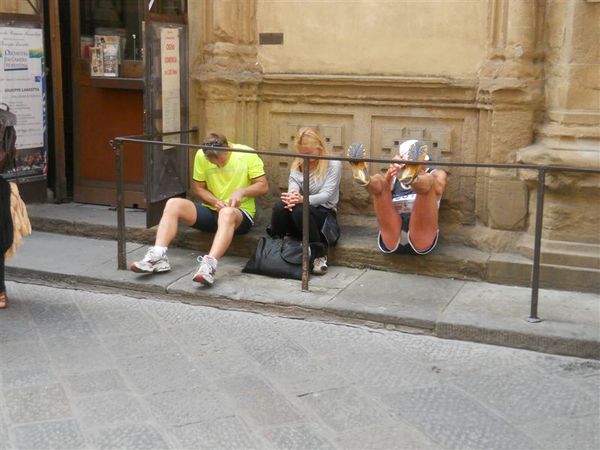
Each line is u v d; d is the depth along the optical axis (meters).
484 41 5.62
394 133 5.99
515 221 5.56
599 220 5.26
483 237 5.63
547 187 5.31
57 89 7.21
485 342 4.67
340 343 4.69
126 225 6.53
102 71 7.11
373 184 5.27
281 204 5.72
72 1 7.21
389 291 5.29
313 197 5.65
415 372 4.29
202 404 3.91
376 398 3.98
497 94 5.49
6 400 3.94
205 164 5.96
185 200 5.83
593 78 5.20
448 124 5.86
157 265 5.62
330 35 6.07
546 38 5.46
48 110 7.25
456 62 5.72
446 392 4.05
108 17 7.21
